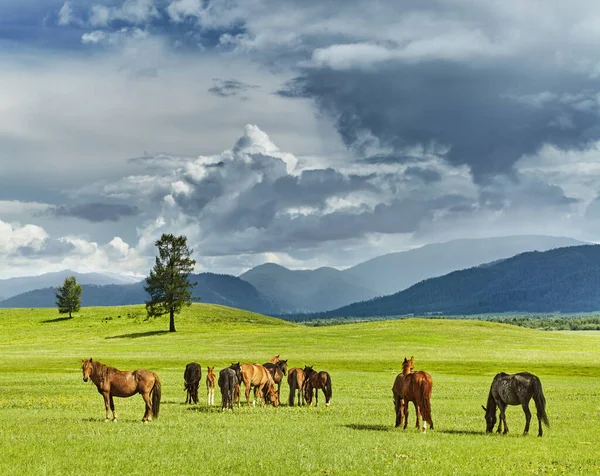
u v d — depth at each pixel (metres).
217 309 183.88
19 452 19.69
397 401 26.73
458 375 64.62
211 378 37.31
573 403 38.53
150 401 27.73
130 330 146.62
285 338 118.75
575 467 18.42
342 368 71.44
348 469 18.00
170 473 17.23
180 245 144.38
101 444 21.12
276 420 28.73
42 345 119.44
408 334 122.44
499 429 25.64
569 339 125.31
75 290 170.62
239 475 17.14
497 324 147.88
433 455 19.86
